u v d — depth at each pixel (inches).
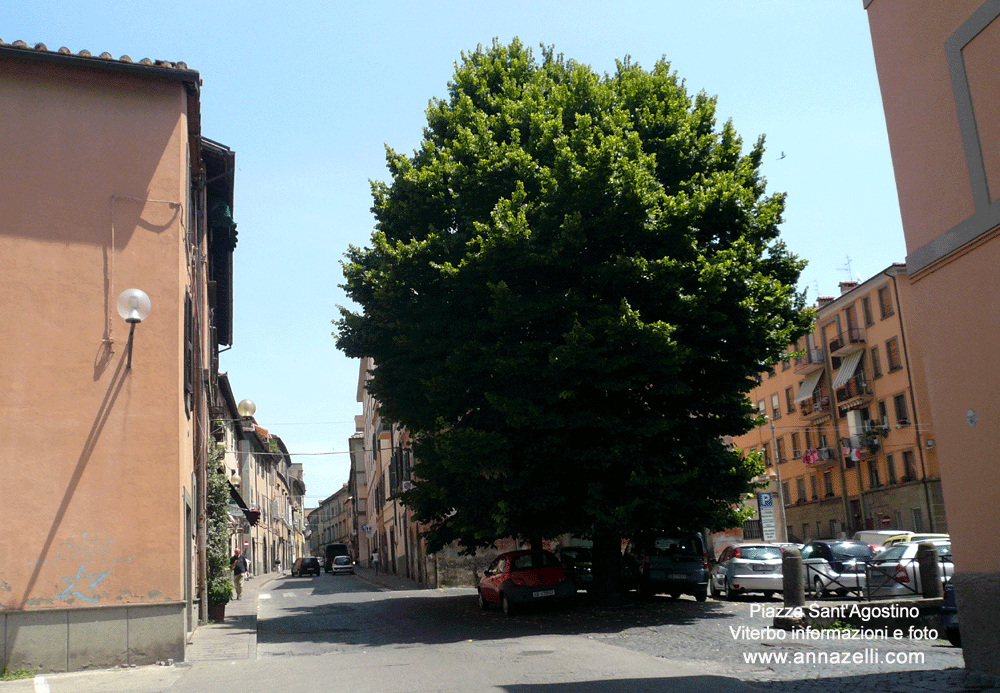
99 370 524.1
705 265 705.6
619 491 733.3
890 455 1955.0
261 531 2632.9
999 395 341.7
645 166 731.4
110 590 501.4
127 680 452.8
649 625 643.5
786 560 629.9
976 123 355.6
